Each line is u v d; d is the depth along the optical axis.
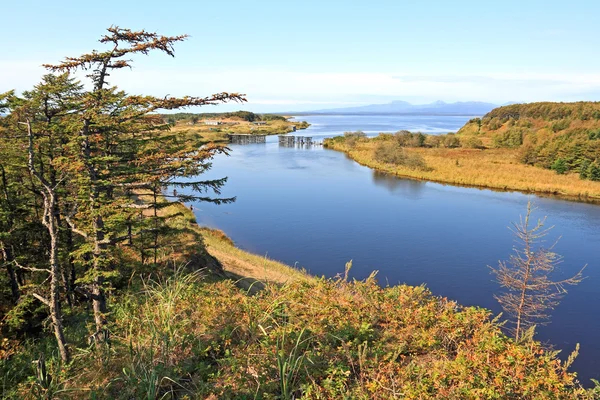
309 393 4.88
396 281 24.47
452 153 85.00
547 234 33.09
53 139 13.45
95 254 11.50
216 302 7.55
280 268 24.55
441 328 6.62
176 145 14.50
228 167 70.94
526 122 135.62
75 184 12.03
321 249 30.02
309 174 63.84
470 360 5.41
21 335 13.09
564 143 64.06
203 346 6.07
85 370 5.77
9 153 13.72
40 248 15.47
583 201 45.69
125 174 12.37
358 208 42.09
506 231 34.00
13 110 13.20
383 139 104.31
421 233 33.62
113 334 7.19
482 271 25.77
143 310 7.63
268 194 48.75
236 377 5.21
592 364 16.08
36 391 5.60
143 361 5.57
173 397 5.12
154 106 11.41
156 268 15.62
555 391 5.00
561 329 18.77
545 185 51.38
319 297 7.88
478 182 54.91
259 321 6.56
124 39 11.11
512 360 5.35
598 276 24.61
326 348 5.86
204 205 42.34
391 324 6.94
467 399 4.81
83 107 11.79
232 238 32.25
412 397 4.79
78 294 15.77
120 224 12.84
